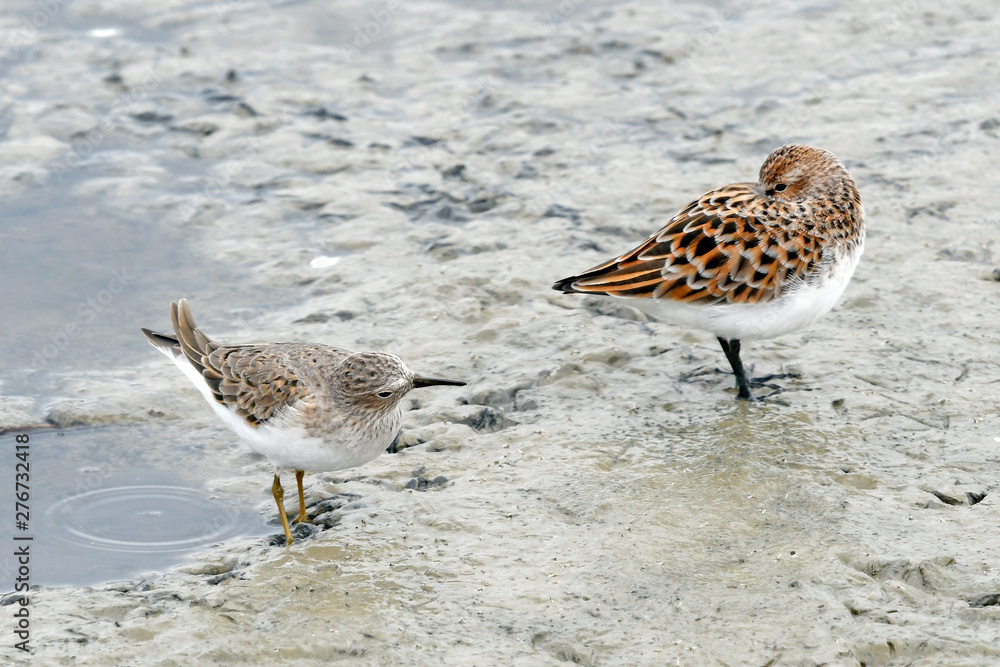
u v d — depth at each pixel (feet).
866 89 72.74
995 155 63.72
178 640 32.48
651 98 73.46
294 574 35.40
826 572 33.96
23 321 53.57
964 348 46.80
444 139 69.67
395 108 73.61
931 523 36.32
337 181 65.77
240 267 58.13
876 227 56.95
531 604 33.47
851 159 64.13
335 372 37.01
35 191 64.44
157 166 67.36
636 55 78.64
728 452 40.86
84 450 44.11
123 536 38.88
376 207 62.90
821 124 68.69
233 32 82.48
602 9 85.66
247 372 38.14
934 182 61.00
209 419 46.26
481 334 50.80
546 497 39.04
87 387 48.32
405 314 52.75
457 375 47.93
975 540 35.29
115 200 63.87
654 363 47.70
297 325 52.44
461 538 36.96
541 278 54.90
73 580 36.50
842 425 42.11
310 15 85.25
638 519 37.27
